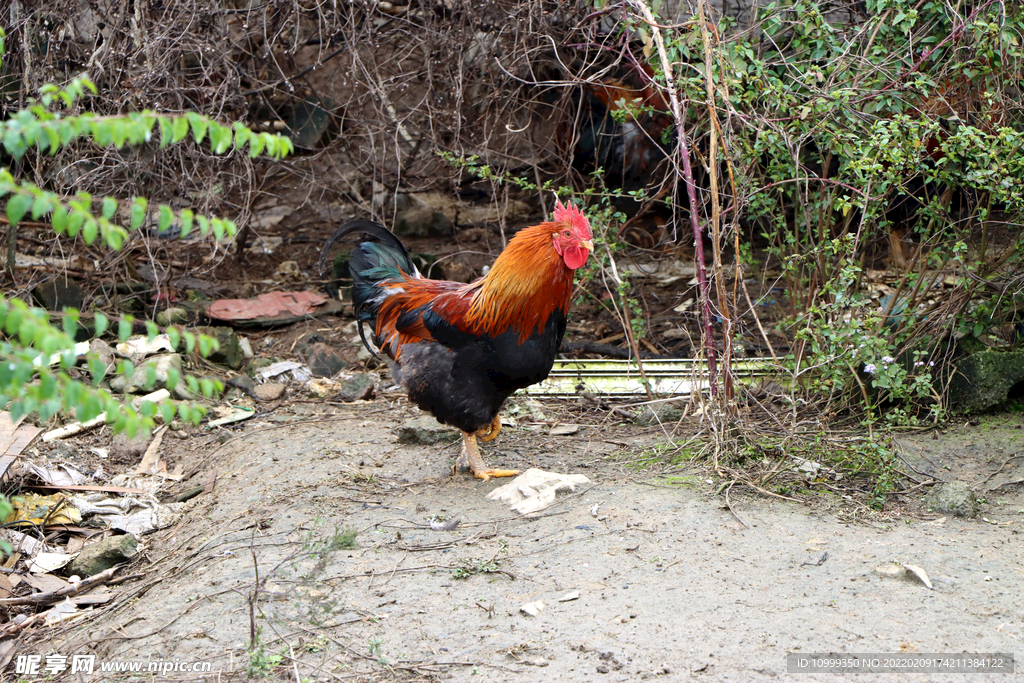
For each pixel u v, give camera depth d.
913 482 4.71
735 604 3.45
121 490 5.31
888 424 5.21
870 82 5.30
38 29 6.51
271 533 4.36
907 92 5.16
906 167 5.24
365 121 7.40
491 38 6.72
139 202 2.41
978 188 5.23
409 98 7.98
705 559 3.81
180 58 6.84
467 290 4.70
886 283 6.92
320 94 8.64
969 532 4.11
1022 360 5.51
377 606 3.61
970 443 5.20
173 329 2.53
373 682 3.08
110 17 6.64
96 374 2.54
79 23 6.78
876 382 4.93
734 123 5.63
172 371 2.57
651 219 8.09
